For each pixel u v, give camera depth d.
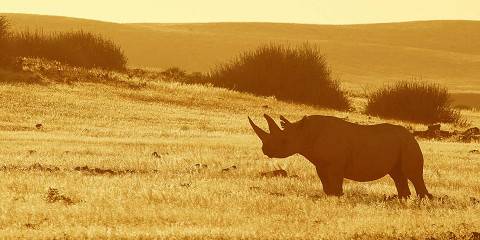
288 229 48.62
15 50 196.62
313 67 199.38
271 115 165.38
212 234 46.47
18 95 153.62
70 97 157.25
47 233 46.06
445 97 191.50
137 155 87.75
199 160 83.69
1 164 76.12
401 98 190.00
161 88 178.12
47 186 62.44
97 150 91.88
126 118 143.25
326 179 62.47
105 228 47.38
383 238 47.91
